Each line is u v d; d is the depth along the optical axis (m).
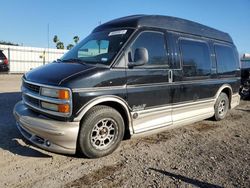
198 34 6.41
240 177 3.96
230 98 7.64
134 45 4.84
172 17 5.87
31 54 27.75
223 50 7.27
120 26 5.20
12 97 9.55
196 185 3.67
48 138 4.07
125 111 4.67
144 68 4.90
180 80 5.63
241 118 7.93
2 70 21.03
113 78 4.43
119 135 4.64
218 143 5.52
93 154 4.37
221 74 7.05
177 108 5.63
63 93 4.02
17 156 4.36
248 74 11.22
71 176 3.80
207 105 6.65
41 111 4.30
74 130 4.07
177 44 5.67
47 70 4.64
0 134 5.29
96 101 4.24
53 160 4.30
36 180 3.65
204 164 4.39
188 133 6.15
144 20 5.18
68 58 5.19
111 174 3.90
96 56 4.84
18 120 4.57
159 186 3.60
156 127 5.17
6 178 3.68
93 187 3.52
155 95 5.09
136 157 4.56
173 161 4.46
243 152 5.03
